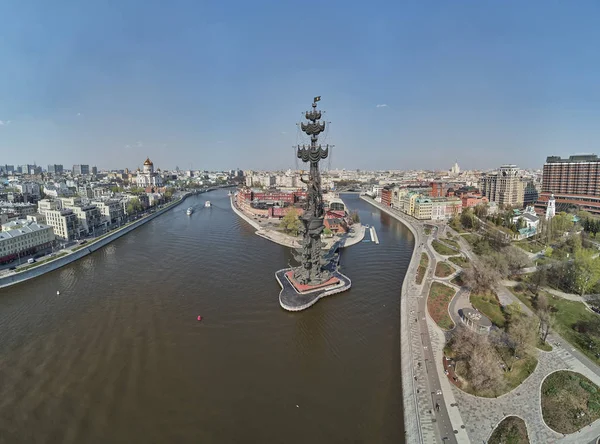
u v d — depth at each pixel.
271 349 104.19
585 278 130.88
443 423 69.94
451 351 95.12
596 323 105.12
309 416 77.88
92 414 78.06
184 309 129.50
